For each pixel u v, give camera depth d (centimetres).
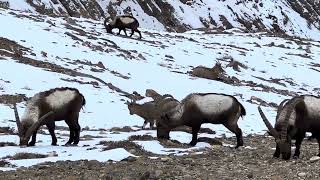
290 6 18325
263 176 1670
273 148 2403
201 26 14875
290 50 8944
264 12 16700
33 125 2302
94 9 13550
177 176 1666
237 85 5769
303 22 17762
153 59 6356
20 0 11994
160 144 2392
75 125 2447
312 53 9031
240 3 16438
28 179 1642
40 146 2341
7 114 3256
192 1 15600
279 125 1988
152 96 4316
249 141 2783
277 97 5419
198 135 2883
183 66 6372
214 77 5859
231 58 7338
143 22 14038
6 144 2375
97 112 3638
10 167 1850
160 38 8044
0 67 4347
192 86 5172
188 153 2194
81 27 7550
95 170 1769
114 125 3359
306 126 1998
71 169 1786
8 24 6194
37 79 4231
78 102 2459
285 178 1630
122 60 5812
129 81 4919
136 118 3631
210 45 8206
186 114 2464
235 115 2422
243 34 10381
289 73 7219
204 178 1638
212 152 2191
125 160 1945
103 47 6269
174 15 14650
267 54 8250
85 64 5303
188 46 7706
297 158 1995
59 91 2422
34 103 2370
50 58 5238
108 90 4344
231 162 1925
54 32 6412
